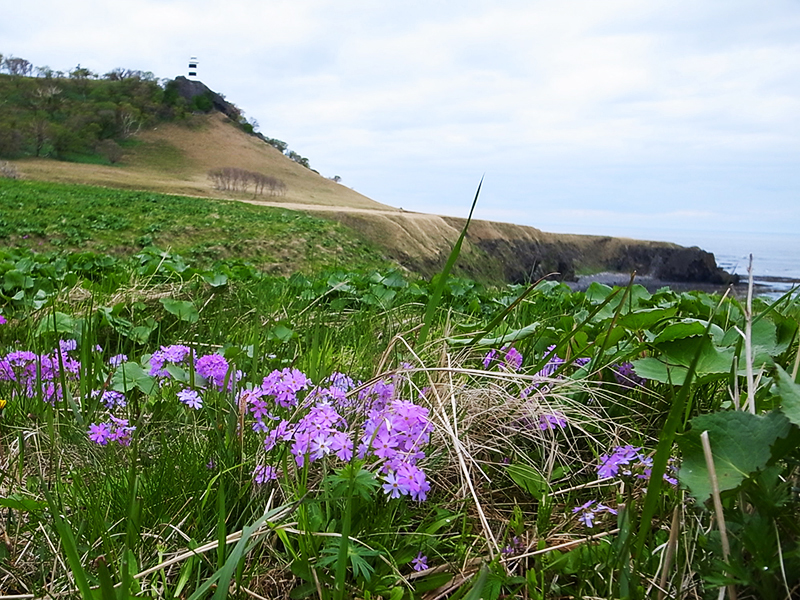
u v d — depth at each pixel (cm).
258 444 173
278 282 662
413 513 149
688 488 111
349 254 3212
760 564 100
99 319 330
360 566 118
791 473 117
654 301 421
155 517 150
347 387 197
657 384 213
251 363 247
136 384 227
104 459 181
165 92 13638
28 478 174
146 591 125
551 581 130
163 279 593
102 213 3356
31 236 2556
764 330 189
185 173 10981
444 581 127
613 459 137
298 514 131
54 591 128
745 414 114
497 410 186
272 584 133
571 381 180
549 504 148
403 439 146
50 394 229
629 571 115
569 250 8419
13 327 345
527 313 378
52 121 11119
